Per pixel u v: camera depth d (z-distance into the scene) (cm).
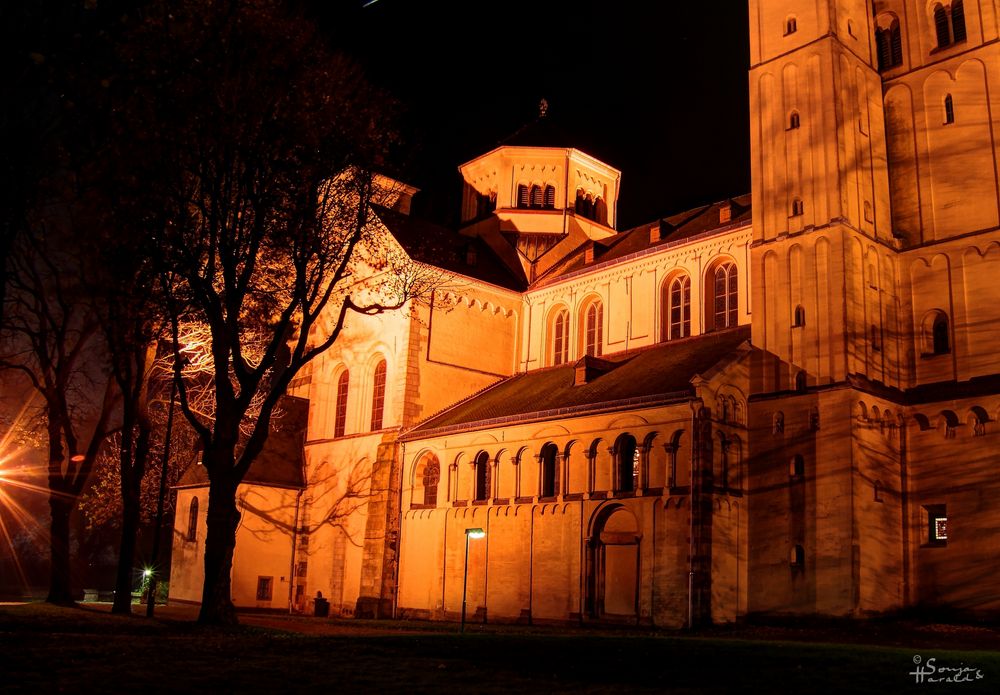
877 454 3997
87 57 1817
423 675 1906
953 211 4250
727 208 5338
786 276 4316
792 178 4406
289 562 6231
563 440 4647
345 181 3684
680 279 5409
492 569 4834
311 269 3894
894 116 4578
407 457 5544
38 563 8925
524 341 6316
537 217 6869
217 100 3156
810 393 4066
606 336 5750
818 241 4206
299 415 6650
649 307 5497
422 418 5725
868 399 4000
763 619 3981
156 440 6262
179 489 6762
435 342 5872
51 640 2391
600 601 4312
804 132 4397
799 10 4566
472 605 4881
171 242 3275
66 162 2530
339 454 6134
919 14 4562
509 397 5516
